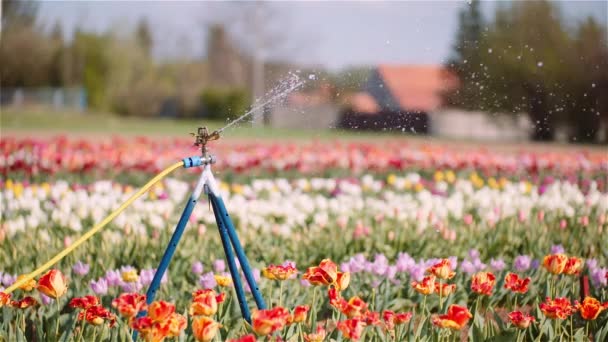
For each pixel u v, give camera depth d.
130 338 4.12
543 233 7.66
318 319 5.64
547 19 25.58
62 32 52.59
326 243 7.35
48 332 4.71
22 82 53.22
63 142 13.86
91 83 50.16
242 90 48.62
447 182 12.59
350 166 13.47
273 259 6.97
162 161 13.42
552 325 4.99
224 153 14.35
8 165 11.84
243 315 4.55
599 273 5.64
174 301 5.49
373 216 8.55
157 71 51.41
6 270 6.43
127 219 7.67
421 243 7.36
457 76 25.78
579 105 25.70
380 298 5.78
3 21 52.66
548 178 11.17
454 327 3.81
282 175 13.34
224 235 4.48
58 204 8.45
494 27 24.92
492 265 6.07
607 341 4.95
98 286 5.20
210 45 51.09
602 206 9.00
